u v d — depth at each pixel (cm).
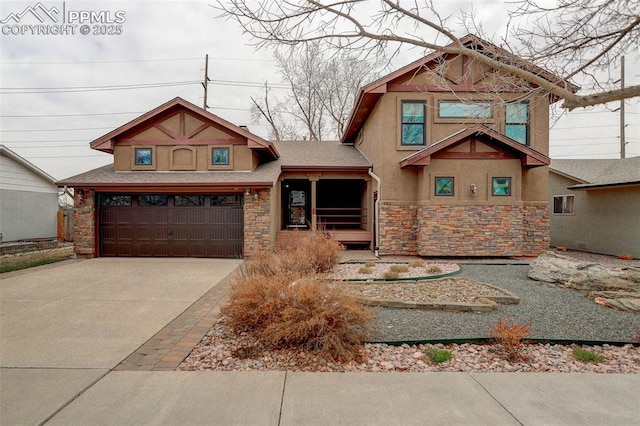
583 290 712
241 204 1218
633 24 421
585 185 1384
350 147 1736
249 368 380
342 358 396
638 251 1216
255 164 1340
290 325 416
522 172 1235
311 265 835
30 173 1853
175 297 695
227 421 281
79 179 1204
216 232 1223
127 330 502
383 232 1218
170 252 1229
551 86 414
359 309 441
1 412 291
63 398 315
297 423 279
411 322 525
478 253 1157
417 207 1221
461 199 1162
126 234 1234
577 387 338
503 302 632
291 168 1359
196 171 1287
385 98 1230
